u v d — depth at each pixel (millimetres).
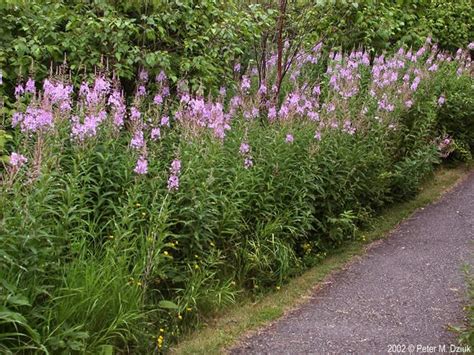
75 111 5562
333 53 10016
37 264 3879
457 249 6637
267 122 7016
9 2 6504
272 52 8852
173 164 4898
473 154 10508
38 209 3918
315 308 5312
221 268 5453
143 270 4484
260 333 4852
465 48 12578
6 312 3398
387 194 8078
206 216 5105
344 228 6754
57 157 4570
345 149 6848
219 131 5570
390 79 8594
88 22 6594
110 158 5047
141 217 4871
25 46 6449
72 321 3984
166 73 6992
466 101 9914
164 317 4734
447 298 5383
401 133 8359
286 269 5844
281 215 6062
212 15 7746
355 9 9492
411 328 4848
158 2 6977
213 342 4656
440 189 8891
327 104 7152
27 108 5016
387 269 6141
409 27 11828
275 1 8445
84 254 4336
